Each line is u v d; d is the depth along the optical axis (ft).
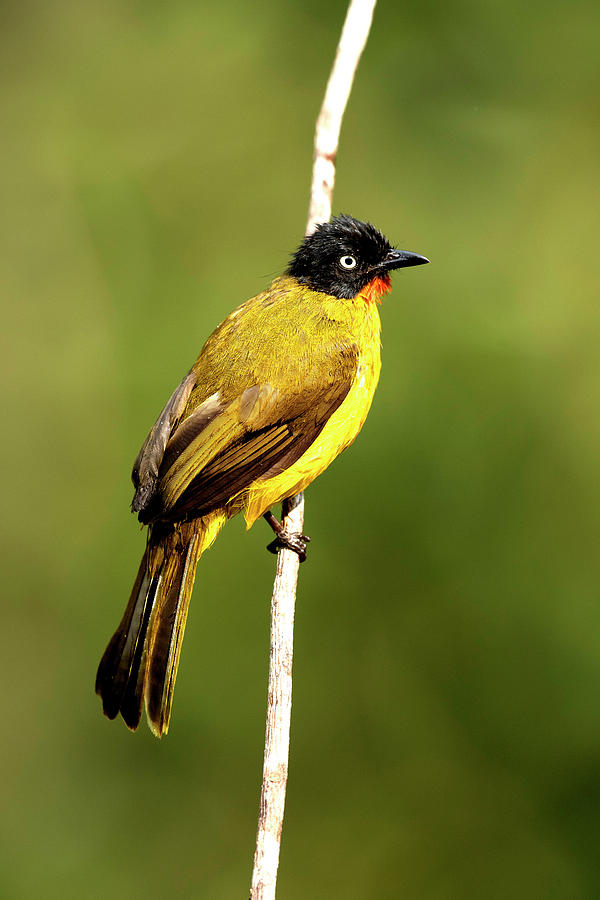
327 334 26.48
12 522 45.55
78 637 42.70
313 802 38.24
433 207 48.29
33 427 46.55
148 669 24.45
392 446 40.01
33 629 44.21
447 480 39.88
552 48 49.49
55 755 42.24
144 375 45.60
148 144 51.75
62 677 43.11
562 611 38.34
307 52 51.98
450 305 44.78
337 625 38.93
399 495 39.37
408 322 43.24
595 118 48.96
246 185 50.57
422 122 49.26
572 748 37.01
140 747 40.86
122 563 41.96
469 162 48.73
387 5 49.57
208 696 38.91
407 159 49.06
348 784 38.24
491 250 47.14
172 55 53.42
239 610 39.32
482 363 42.01
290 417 25.80
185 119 52.26
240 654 39.11
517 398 41.45
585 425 41.65
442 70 49.55
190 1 53.67
